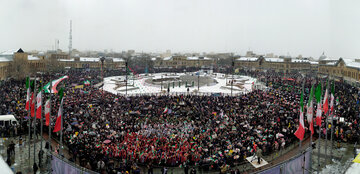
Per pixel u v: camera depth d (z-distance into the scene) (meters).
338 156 32.56
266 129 37.41
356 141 36.47
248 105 56.22
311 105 25.77
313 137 39.44
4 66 101.12
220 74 165.38
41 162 27.88
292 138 36.72
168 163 28.80
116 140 33.28
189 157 29.12
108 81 118.62
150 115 48.38
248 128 38.53
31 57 136.50
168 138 35.16
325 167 29.30
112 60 199.88
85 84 81.31
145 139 33.03
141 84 112.38
